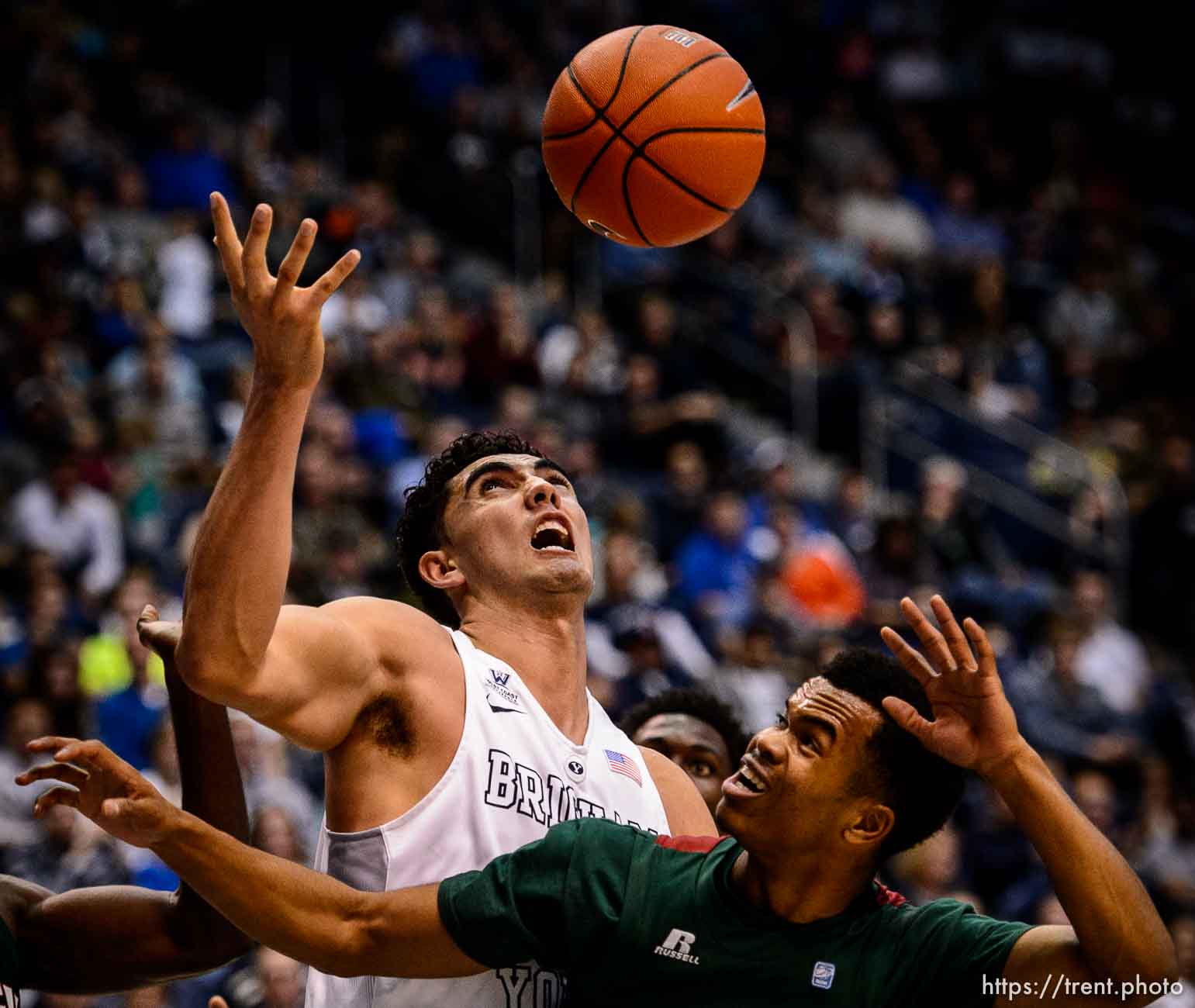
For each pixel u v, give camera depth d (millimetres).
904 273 13984
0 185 10938
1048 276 15133
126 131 12602
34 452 9312
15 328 10008
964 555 10734
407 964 2525
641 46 3301
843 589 9797
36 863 6176
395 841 2727
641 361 11297
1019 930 2441
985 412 12594
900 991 2463
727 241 13109
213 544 2389
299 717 2594
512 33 15133
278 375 2406
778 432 12141
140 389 9828
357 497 9266
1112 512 12078
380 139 13266
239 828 2947
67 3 13422
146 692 7352
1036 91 17312
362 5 14133
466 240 13148
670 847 2658
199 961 2936
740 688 8289
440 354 11078
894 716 2412
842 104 15734
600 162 3266
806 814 2484
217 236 2379
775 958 2479
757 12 16344
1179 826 8758
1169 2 18031
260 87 13859
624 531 8891
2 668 7688
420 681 2803
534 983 2762
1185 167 17391
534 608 3018
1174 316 14742
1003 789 2375
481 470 3141
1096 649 10000
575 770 2928
